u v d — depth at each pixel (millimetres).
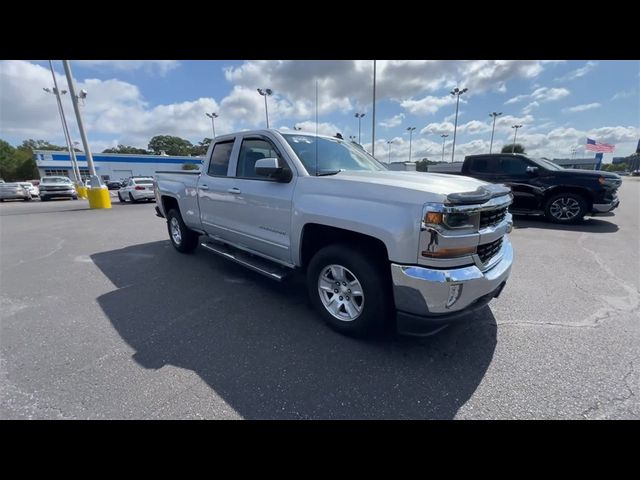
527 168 8258
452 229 2205
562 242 6188
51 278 4504
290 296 3787
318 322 3133
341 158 3564
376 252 2615
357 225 2465
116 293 3928
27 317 3295
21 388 2197
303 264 3137
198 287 4090
